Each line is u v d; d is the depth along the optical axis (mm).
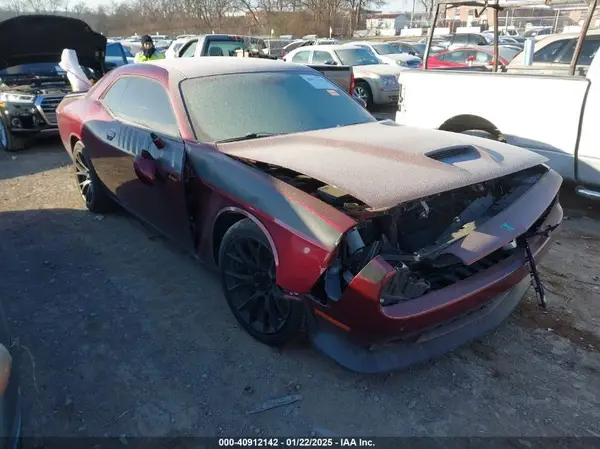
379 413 2652
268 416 2637
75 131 5020
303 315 2811
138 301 3668
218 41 11602
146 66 4324
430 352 2818
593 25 6266
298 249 2607
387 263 2359
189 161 3424
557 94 4719
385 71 12414
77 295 3750
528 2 5637
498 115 5207
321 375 2916
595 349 3125
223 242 3180
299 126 3785
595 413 2641
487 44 19156
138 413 2662
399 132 3529
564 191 5699
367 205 2510
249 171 3021
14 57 8258
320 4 51375
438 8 6047
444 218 3086
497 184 3344
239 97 3855
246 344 3178
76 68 7590
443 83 5641
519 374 2920
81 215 5328
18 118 7930
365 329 2488
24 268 4172
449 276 2768
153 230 4391
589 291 3775
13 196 6039
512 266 2924
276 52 21969
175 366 2994
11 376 2064
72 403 2723
